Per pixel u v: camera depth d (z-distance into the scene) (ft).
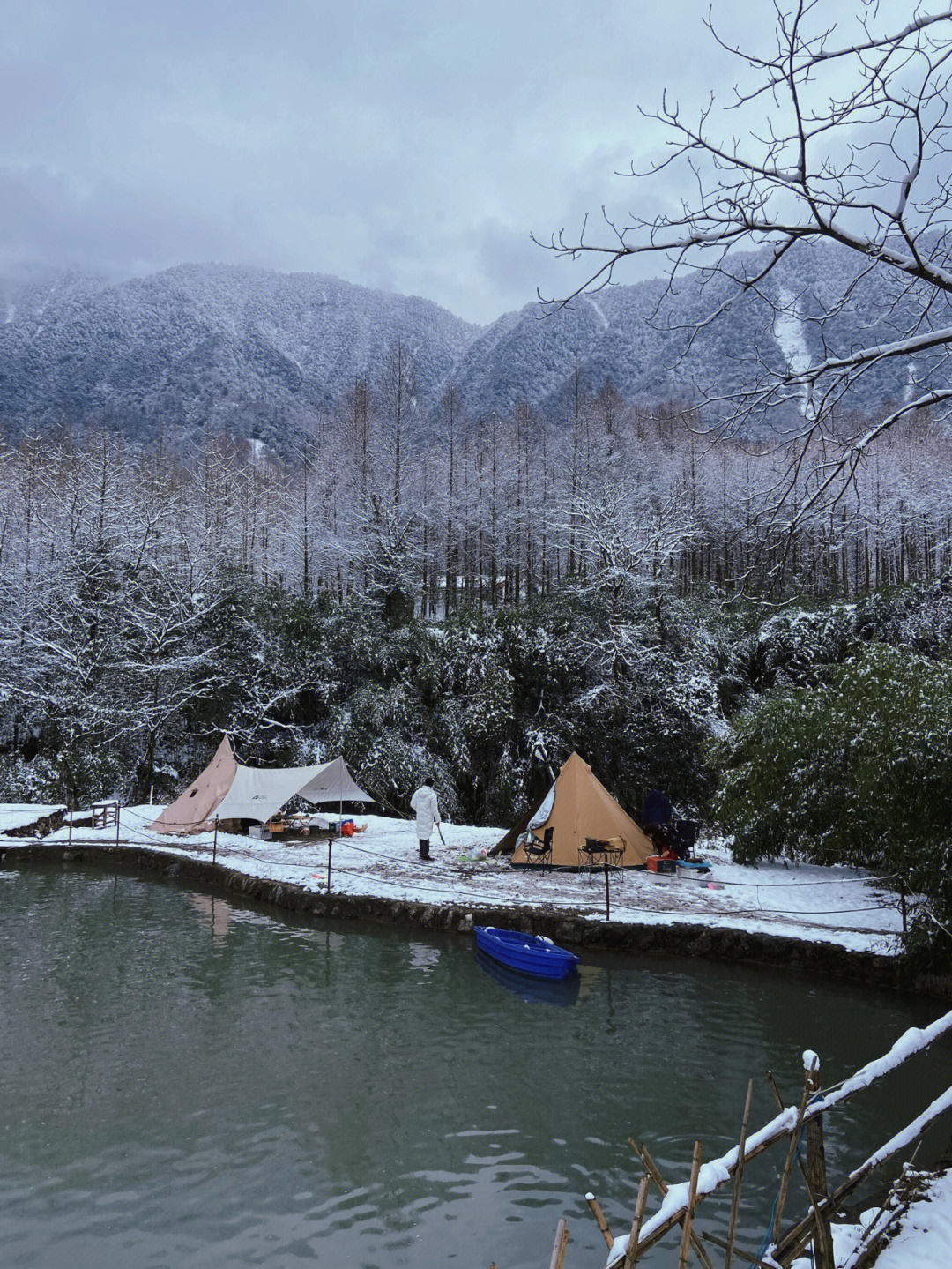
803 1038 28.68
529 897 43.01
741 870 49.70
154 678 94.32
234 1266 16.06
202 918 43.78
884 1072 12.16
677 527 104.47
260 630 101.60
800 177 12.94
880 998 32.71
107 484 107.55
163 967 35.47
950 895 32.60
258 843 59.62
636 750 88.28
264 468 237.86
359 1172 19.57
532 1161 20.22
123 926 42.24
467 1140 21.15
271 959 36.73
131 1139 20.92
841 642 87.40
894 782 34.83
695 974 35.22
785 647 90.84
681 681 89.66
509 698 89.20
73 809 79.15
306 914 43.83
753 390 14.79
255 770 63.82
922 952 32.89
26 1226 17.28
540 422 214.28
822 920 38.78
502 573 156.15
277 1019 29.68
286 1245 16.76
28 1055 26.11
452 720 90.94
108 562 102.99
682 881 46.78
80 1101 23.02
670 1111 22.98
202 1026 28.78
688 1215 9.79
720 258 14.39
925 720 35.32
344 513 142.92
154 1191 18.66
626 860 50.31
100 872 55.93
